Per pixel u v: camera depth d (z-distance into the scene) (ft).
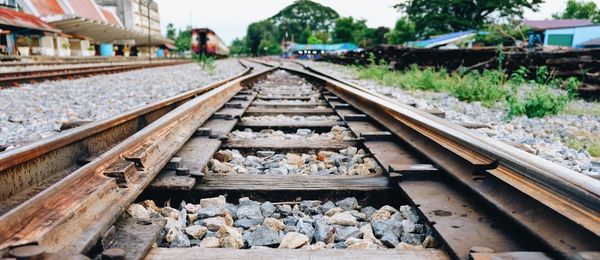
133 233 5.18
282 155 10.61
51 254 3.77
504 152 6.30
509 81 26.86
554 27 115.24
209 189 7.47
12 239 3.93
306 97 23.50
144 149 7.33
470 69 32.91
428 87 30.42
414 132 9.95
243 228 6.51
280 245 5.69
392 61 46.75
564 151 11.43
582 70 26.21
